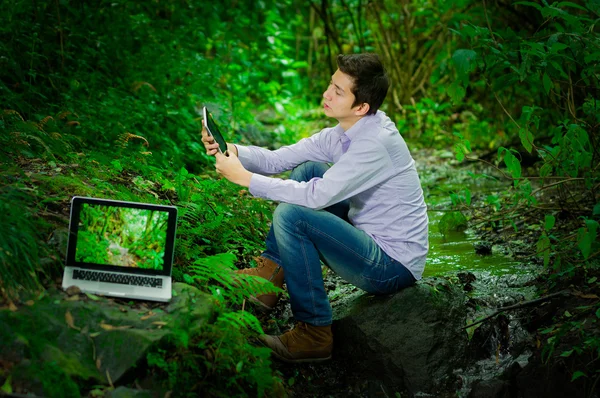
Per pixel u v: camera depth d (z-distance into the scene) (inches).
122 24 246.1
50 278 109.3
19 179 130.0
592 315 127.2
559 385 118.1
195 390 104.5
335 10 353.7
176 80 241.1
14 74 197.3
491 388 119.3
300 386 123.4
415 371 123.7
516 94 268.8
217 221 143.7
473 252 172.2
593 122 172.6
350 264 124.2
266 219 174.2
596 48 156.5
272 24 340.8
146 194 149.1
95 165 155.3
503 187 226.2
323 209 132.7
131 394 97.1
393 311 127.1
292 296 124.0
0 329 96.4
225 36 295.7
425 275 156.9
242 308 123.6
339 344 130.4
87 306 104.9
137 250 110.8
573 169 162.7
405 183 125.1
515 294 145.2
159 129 204.4
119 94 215.8
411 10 330.3
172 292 113.0
